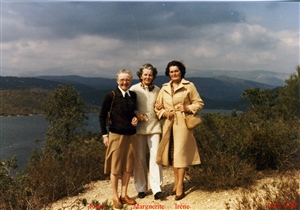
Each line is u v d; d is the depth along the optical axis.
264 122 6.22
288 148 4.98
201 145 5.61
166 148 4.28
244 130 5.52
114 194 4.18
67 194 5.03
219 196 4.08
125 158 4.20
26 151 35.56
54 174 5.25
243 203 3.41
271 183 4.12
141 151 4.42
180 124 4.23
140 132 4.34
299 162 4.84
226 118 6.53
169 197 4.35
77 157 6.09
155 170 4.33
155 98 4.36
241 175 4.30
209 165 4.73
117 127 4.07
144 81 4.33
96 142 7.62
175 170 4.30
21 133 64.25
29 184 5.00
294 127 6.31
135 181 4.50
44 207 4.34
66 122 10.68
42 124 85.56
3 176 5.33
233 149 5.17
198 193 4.31
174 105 4.24
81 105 11.45
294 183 3.68
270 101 7.93
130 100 4.12
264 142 4.90
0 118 95.69
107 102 4.09
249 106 7.96
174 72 4.25
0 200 4.45
